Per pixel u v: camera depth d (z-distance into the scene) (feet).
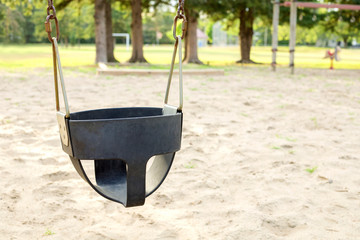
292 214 10.68
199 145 18.08
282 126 22.41
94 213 11.00
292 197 11.94
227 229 9.93
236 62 95.45
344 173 14.25
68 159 15.81
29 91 35.14
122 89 36.91
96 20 74.28
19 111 25.27
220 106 28.60
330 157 16.33
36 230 9.91
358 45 377.71
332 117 25.08
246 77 53.31
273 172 14.44
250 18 93.04
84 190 12.65
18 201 11.67
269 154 16.70
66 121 7.01
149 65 71.26
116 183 9.57
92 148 6.97
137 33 80.94
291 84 45.14
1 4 103.71
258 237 9.47
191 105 28.45
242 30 94.84
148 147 7.20
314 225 10.14
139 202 7.45
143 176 7.29
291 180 13.61
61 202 11.61
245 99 32.24
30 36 271.28
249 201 11.82
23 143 17.90
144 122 7.07
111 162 10.05
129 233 9.85
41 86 38.88
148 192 7.76
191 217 10.72
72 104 28.32
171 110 8.89
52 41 7.45
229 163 15.58
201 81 46.24
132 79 46.62
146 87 38.78
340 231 9.84
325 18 93.09
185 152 16.90
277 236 9.62
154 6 88.12
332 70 71.31
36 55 112.16
